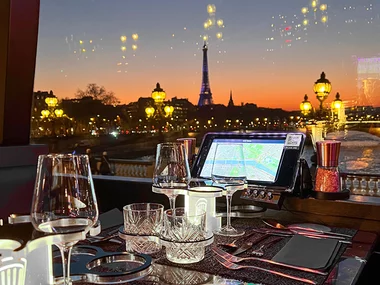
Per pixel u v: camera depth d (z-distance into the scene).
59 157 0.61
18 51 1.91
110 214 1.24
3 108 1.92
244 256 0.89
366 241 1.03
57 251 0.88
